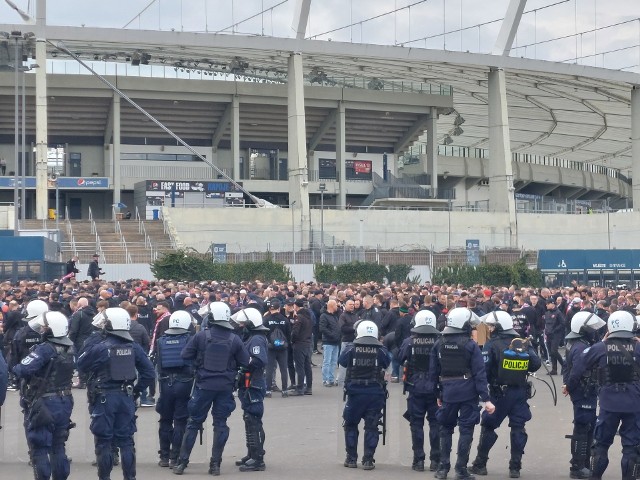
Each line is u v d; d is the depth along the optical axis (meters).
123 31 62.06
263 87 77.56
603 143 104.88
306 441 14.80
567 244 71.69
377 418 12.58
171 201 72.75
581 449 11.93
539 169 111.31
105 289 22.09
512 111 88.19
